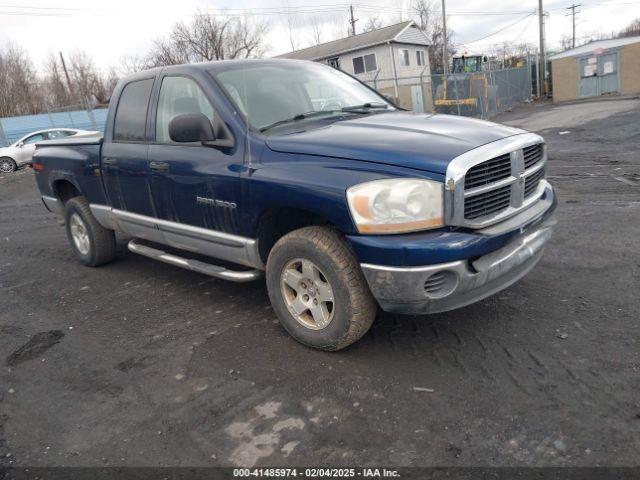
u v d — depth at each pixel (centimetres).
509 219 332
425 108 2623
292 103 414
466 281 303
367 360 341
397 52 3425
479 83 2502
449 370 321
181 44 3950
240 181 362
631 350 324
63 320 457
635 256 474
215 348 378
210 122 390
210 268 423
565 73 3275
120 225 514
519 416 275
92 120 3020
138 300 484
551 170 937
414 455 255
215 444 277
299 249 339
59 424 307
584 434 257
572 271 454
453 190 294
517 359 327
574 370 310
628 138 1230
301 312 359
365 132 348
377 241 301
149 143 451
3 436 299
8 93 4003
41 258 668
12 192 1378
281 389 320
